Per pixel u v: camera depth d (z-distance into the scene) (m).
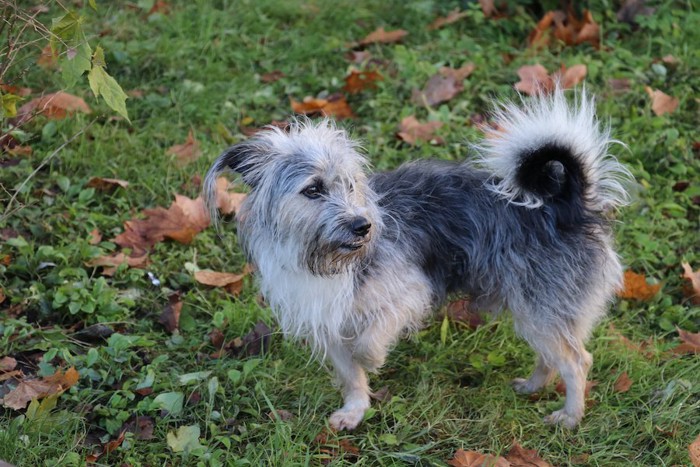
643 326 2.20
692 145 2.51
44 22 2.71
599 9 2.86
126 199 2.40
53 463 1.90
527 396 2.10
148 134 2.54
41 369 2.04
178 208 2.34
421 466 1.96
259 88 2.70
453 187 2.03
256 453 1.95
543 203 1.99
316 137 1.99
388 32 2.84
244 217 2.01
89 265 2.24
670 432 2.00
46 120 2.54
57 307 2.16
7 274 2.22
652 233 2.35
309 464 1.95
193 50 2.78
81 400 2.02
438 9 2.94
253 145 1.99
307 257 1.95
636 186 2.38
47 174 2.43
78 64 1.89
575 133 1.95
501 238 2.00
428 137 2.53
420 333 2.18
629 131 2.53
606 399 2.06
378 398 2.08
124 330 2.16
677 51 2.74
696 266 2.30
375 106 2.62
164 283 2.25
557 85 2.05
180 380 2.05
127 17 2.88
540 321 2.01
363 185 1.98
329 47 2.81
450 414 2.05
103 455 1.94
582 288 2.01
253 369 2.09
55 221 2.33
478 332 2.18
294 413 2.04
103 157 2.47
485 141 2.00
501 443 2.00
